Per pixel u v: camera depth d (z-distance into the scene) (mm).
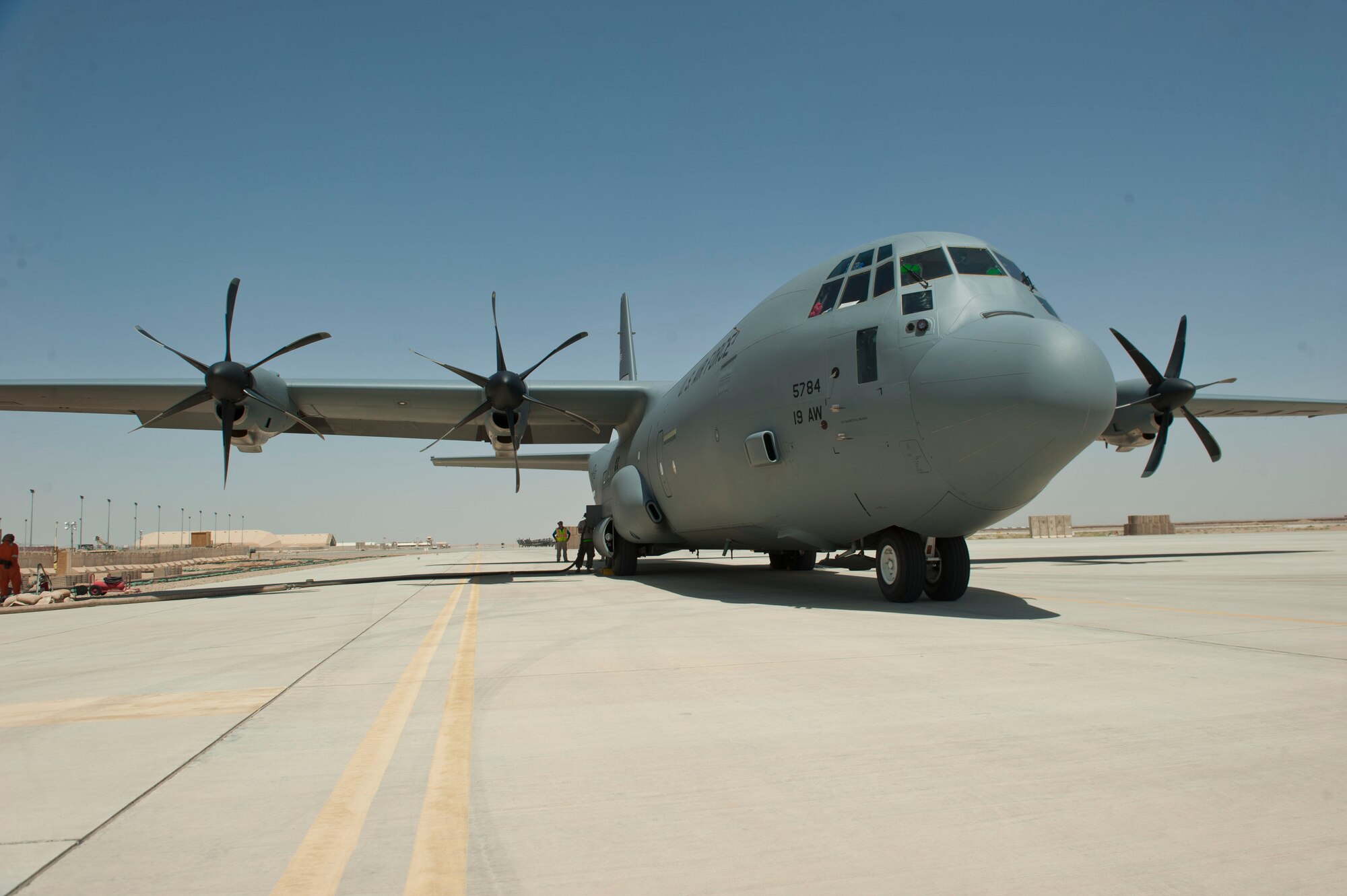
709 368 12953
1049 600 9648
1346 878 2219
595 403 17531
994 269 9367
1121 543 34594
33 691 5320
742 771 3242
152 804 2990
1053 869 2307
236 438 16359
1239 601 9422
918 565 9469
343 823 2770
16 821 2826
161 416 15094
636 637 7160
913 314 9078
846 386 9508
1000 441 8258
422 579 19047
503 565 29375
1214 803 2785
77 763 3523
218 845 2598
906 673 5141
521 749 3637
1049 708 4129
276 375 15875
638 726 3990
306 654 6695
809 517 10828
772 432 10750
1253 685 4590
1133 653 5711
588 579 17031
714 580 15453
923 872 2303
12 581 15227
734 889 2227
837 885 2234
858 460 9438
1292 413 21281
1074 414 8125
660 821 2738
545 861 2434
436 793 3062
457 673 5578
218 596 15188
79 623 10562
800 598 10977
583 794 3021
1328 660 5371
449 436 16562
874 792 2973
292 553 99812
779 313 11125
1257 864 2314
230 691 5074
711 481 12672
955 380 8453
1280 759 3248
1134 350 16281
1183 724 3768
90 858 2498
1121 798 2854
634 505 15984
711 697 4590
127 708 4637
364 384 16125
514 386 15719
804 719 4031
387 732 3980
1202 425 16484
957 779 3088
